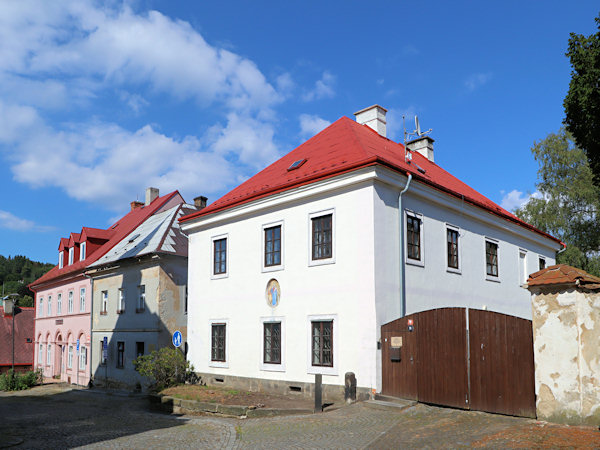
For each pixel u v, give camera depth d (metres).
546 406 9.49
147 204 39.81
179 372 21.98
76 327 33.97
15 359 44.38
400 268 16.12
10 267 130.25
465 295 19.41
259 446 10.41
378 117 23.64
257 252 19.17
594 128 17.94
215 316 20.77
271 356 18.16
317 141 21.42
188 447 10.84
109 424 15.22
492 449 8.39
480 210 20.58
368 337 14.98
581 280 9.10
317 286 16.70
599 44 17.73
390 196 16.22
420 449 9.01
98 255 33.56
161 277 25.64
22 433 13.67
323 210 16.88
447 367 12.81
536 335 9.71
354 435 10.61
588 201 33.41
